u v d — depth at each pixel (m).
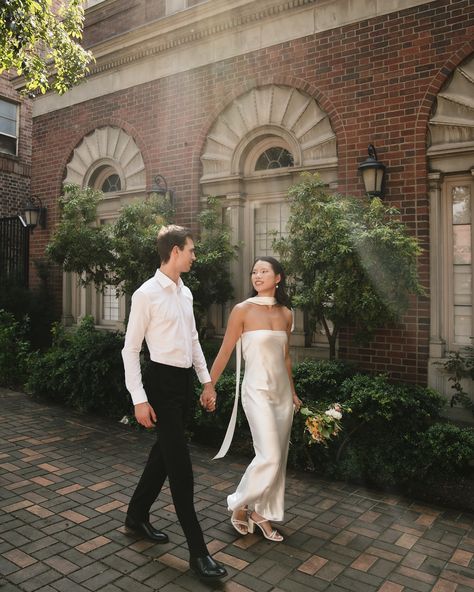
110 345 6.41
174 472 2.82
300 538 3.24
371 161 5.49
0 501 3.73
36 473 4.31
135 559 2.95
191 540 2.76
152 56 7.78
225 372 5.72
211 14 6.89
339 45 6.00
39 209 9.38
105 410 6.30
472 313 5.36
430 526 3.46
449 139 5.37
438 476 3.97
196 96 7.29
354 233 4.46
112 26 8.52
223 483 4.15
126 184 8.25
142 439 5.36
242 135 6.85
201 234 6.59
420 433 4.05
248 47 6.75
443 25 5.32
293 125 6.41
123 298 8.42
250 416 3.24
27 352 8.52
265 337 3.26
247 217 7.05
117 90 8.28
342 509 3.71
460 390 4.95
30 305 9.05
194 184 7.30
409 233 5.47
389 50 5.64
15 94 12.39
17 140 12.47
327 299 4.74
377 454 4.12
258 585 2.71
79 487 4.02
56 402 6.94
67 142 9.07
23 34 6.37
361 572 2.86
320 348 6.28
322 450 4.39
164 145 7.66
